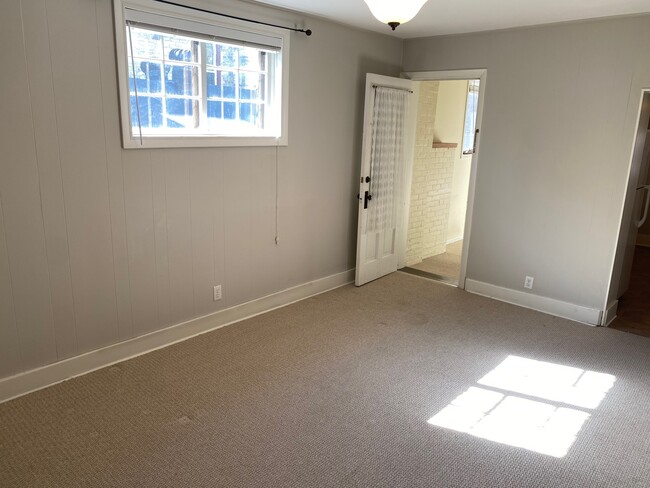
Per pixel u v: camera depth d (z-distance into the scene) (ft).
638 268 19.43
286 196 13.48
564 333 12.80
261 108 12.66
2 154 8.27
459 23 13.07
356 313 13.70
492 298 15.23
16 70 8.19
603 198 12.83
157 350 11.12
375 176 15.35
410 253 18.72
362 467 7.58
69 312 9.63
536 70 13.44
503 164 14.47
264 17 11.70
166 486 7.06
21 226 8.70
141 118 10.23
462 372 10.60
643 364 11.23
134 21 9.43
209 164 11.41
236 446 7.97
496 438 8.40
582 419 9.03
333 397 9.46
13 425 8.30
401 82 15.48
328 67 13.76
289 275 14.20
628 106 12.16
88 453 7.69
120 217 10.04
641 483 7.45
